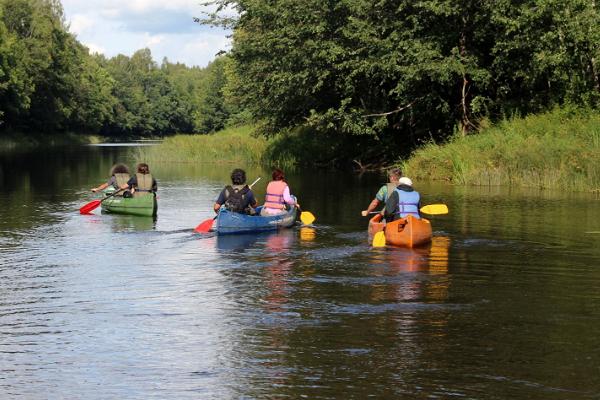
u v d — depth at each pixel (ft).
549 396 17.69
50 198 65.36
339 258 35.35
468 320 24.16
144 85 464.65
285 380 18.86
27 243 40.06
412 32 87.56
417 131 99.91
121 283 29.99
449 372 19.31
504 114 85.30
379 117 94.79
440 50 86.07
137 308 26.02
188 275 31.48
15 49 230.27
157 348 21.52
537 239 40.37
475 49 89.66
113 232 44.11
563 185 69.15
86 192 71.26
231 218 42.98
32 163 129.18
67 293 28.30
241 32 118.32
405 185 40.65
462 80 92.79
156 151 132.46
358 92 96.12
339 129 99.35
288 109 105.40
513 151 74.54
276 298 27.30
